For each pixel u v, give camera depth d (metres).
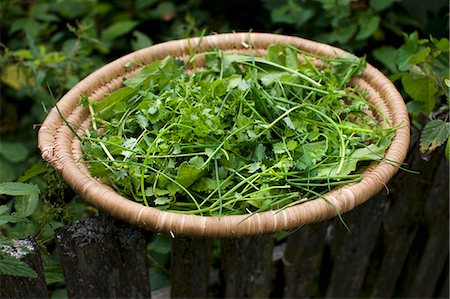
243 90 1.03
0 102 1.55
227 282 1.24
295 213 0.90
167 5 1.58
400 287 1.49
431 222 1.35
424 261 1.42
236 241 1.17
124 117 1.03
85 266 1.05
